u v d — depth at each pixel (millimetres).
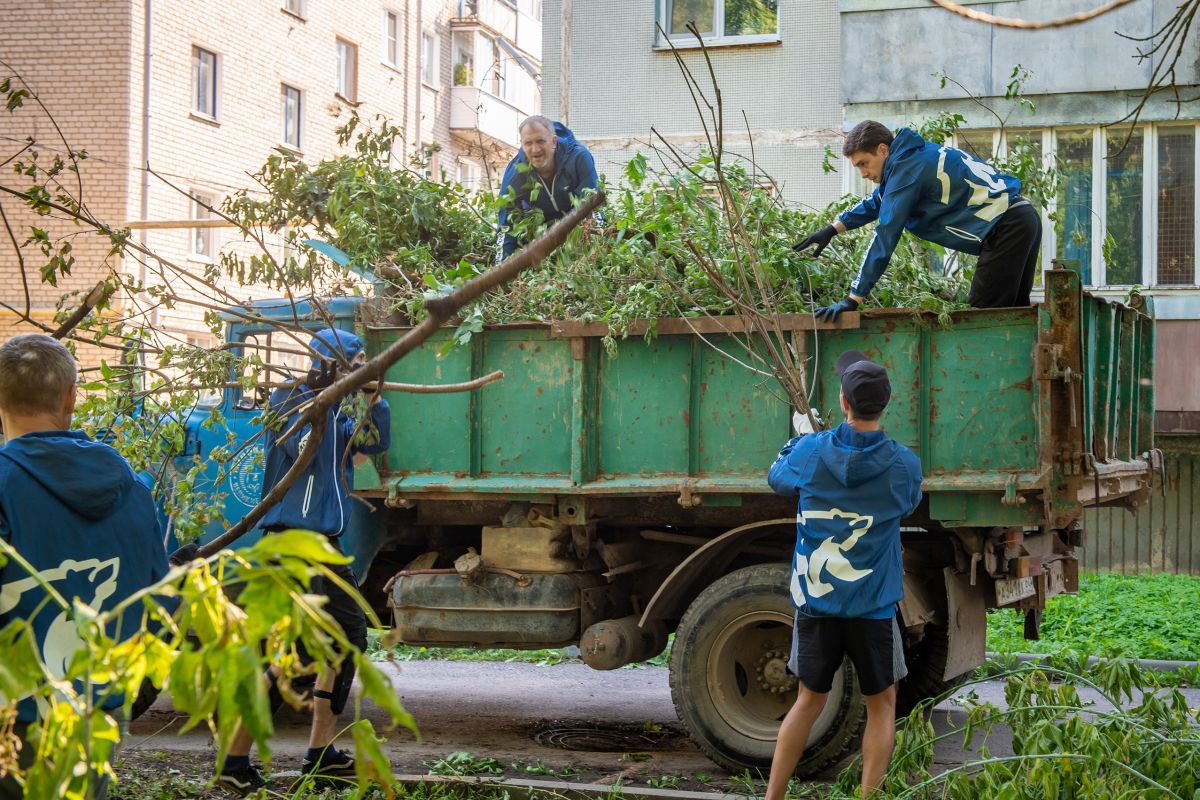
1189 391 14758
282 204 7641
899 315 6152
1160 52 14609
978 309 6059
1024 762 4527
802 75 15797
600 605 7203
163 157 22922
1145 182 14875
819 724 6199
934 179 6387
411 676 10156
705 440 6488
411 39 30938
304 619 1718
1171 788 4406
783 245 6816
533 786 5902
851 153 6629
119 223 21875
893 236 6320
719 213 6758
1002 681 9742
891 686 5148
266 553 1710
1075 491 5883
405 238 7492
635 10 16234
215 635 1720
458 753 6730
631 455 6613
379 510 7500
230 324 7777
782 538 6969
